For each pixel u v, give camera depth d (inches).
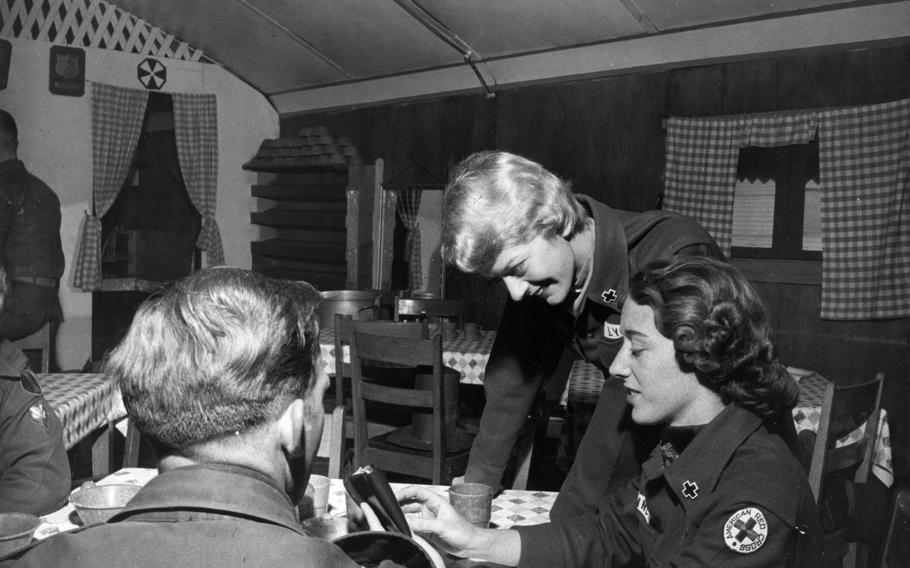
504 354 72.0
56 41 261.3
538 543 54.8
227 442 30.4
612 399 63.2
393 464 128.3
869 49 165.0
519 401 71.7
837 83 169.9
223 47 274.4
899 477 161.0
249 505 28.9
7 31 254.5
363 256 262.1
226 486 29.1
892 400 166.2
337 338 149.0
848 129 166.9
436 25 211.2
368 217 263.0
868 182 165.5
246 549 27.8
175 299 31.0
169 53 280.4
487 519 57.4
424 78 244.5
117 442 187.8
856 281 168.2
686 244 61.4
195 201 289.3
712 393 47.3
